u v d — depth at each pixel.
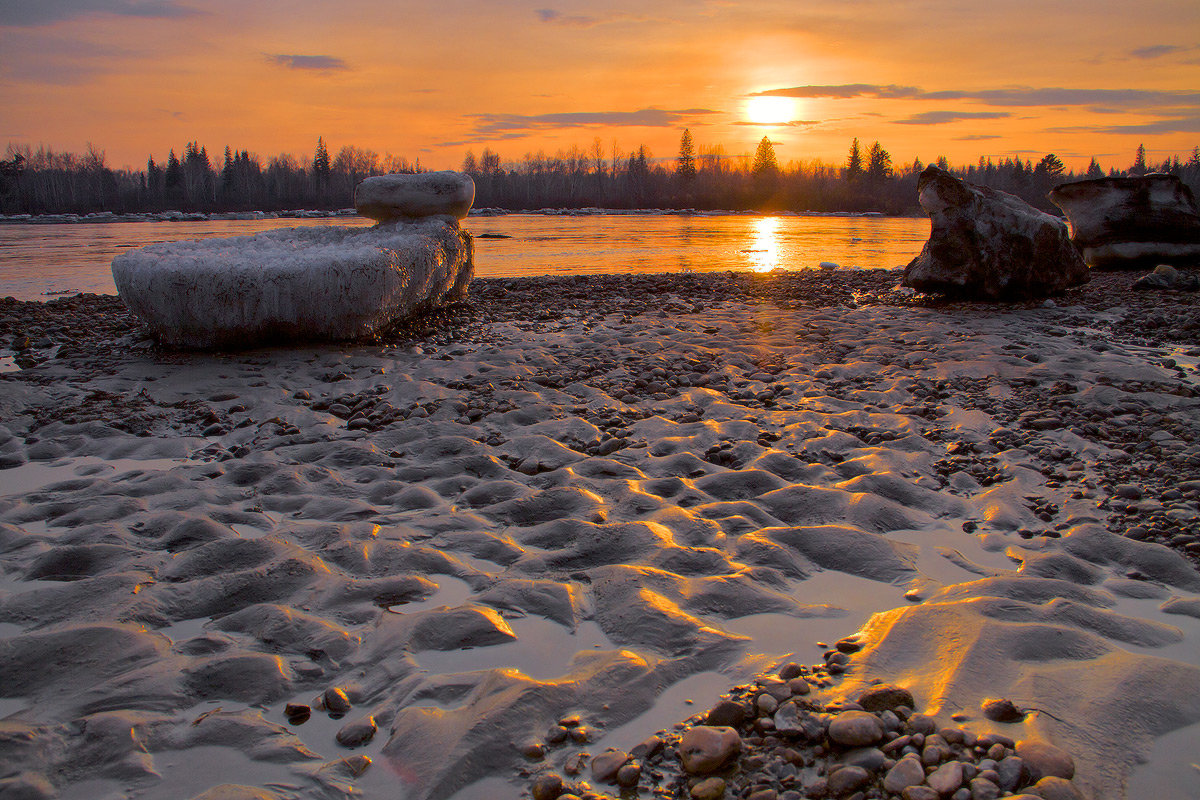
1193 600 2.77
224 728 2.07
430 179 8.93
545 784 1.86
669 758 1.98
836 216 73.75
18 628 2.56
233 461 4.22
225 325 6.61
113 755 1.96
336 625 2.61
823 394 5.71
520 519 3.54
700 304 10.00
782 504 3.64
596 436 4.74
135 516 3.45
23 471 4.16
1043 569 2.99
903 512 3.54
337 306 6.88
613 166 113.88
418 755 1.97
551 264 18.83
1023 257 9.59
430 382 5.99
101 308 9.65
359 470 4.16
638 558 3.09
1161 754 1.94
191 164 99.56
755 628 2.61
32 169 90.81
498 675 2.29
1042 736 1.98
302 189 98.19
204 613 2.70
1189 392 5.52
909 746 1.96
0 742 1.95
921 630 2.49
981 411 5.21
